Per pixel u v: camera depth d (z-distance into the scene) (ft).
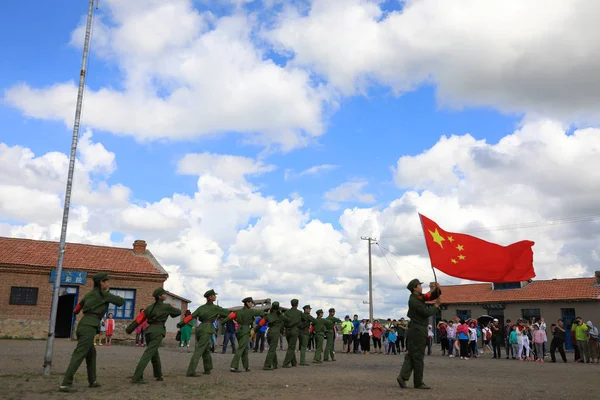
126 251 112.57
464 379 39.86
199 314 38.52
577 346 68.80
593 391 33.09
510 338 75.10
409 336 32.55
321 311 59.62
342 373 42.86
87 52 41.68
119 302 30.19
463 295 135.33
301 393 29.04
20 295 92.73
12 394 25.94
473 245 38.42
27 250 99.45
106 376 35.63
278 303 47.52
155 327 32.99
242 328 43.19
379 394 29.09
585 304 111.45
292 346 50.47
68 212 38.99
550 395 30.27
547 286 124.16
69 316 97.96
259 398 26.86
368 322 83.20
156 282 103.55
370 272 145.89
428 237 37.99
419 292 32.96
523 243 37.96
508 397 28.84
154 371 33.73
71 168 39.73
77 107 40.65
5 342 79.51
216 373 40.34
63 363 44.47
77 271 95.91
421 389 31.83
